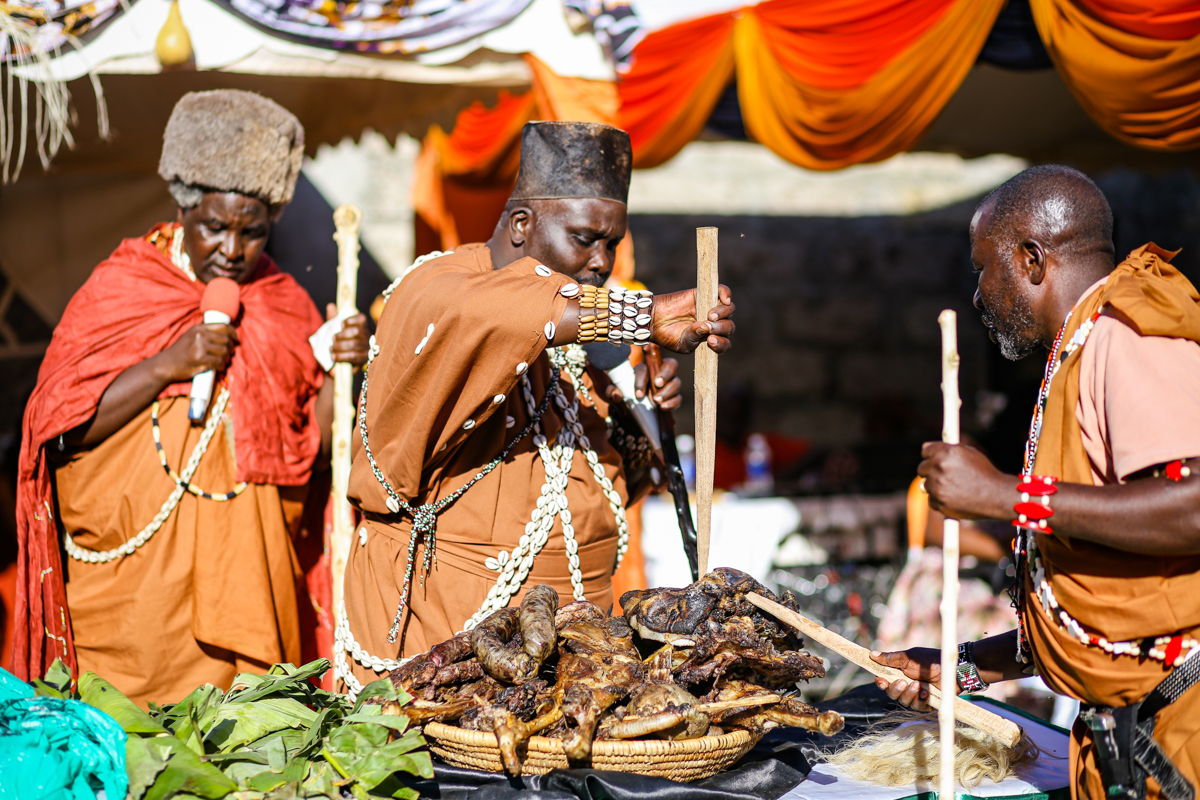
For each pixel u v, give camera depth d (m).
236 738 1.64
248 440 2.62
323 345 2.75
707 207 8.68
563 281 1.81
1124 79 3.16
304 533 2.88
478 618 1.94
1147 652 1.48
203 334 2.55
